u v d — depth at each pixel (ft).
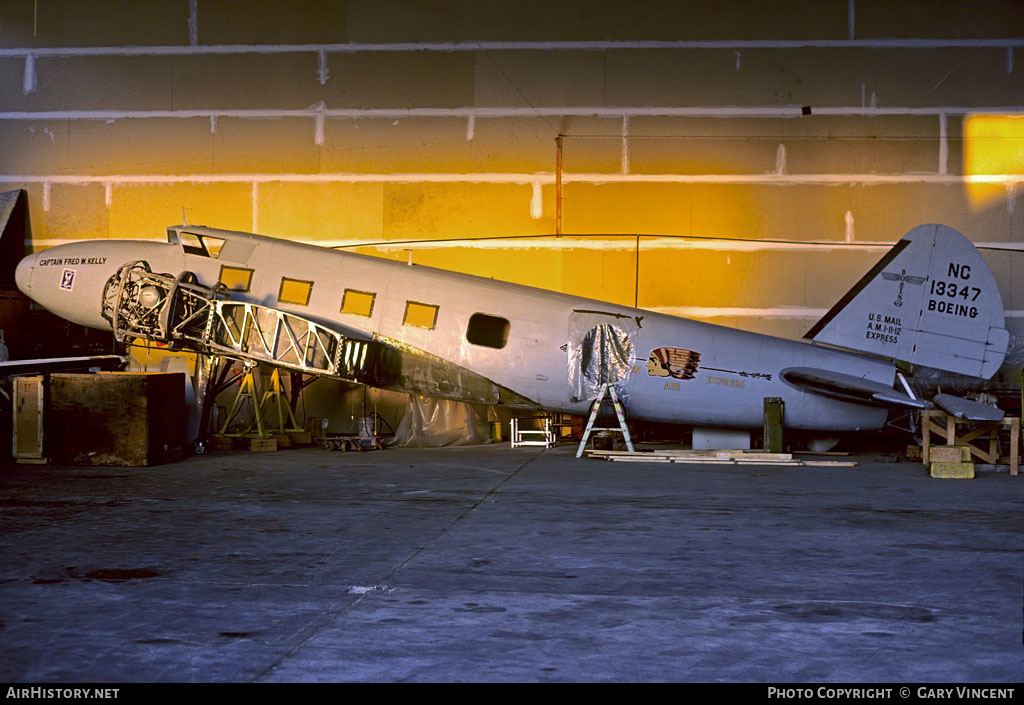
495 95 55.31
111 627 16.62
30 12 57.47
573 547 23.94
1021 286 53.06
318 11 56.08
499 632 16.40
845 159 53.88
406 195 55.77
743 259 54.34
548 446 50.34
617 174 54.80
